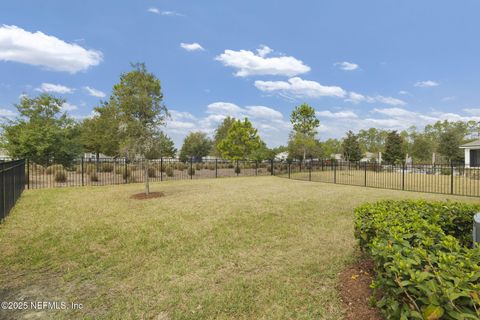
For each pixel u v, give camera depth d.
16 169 7.58
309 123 25.58
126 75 8.20
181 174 18.94
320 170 23.75
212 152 46.75
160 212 6.34
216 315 2.42
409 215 2.90
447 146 34.75
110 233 4.73
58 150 18.81
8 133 18.16
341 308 2.45
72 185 11.93
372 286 2.00
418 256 1.64
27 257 3.71
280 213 6.22
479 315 1.20
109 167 18.31
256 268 3.38
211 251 3.95
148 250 3.99
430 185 12.71
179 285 2.96
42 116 20.00
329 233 4.74
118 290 2.88
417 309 1.35
